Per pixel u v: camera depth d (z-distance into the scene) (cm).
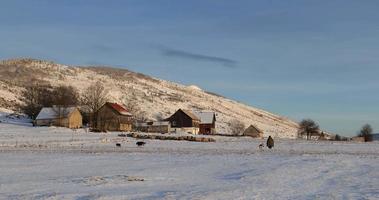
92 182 2956
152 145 7425
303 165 4109
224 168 3947
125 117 13350
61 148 6347
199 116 16138
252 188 2734
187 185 2884
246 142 9619
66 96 16225
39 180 3073
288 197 2405
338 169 3800
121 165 4156
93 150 6038
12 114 14575
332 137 17888
